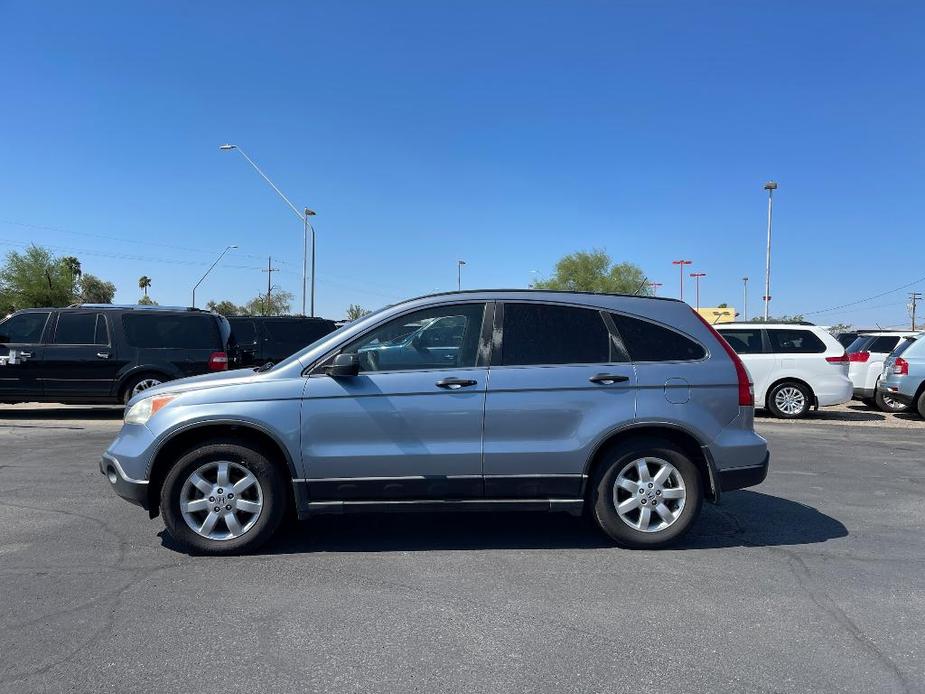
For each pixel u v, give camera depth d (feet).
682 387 16.26
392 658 11.12
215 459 15.74
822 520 19.33
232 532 15.84
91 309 38.81
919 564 15.71
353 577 14.64
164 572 14.83
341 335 16.15
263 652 11.27
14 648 11.33
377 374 15.81
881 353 48.65
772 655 11.32
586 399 15.97
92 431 34.71
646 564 15.58
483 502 15.98
